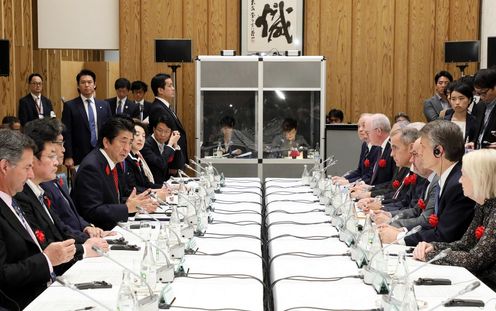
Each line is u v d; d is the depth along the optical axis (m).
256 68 8.54
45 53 10.94
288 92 8.55
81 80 8.62
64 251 3.41
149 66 10.65
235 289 3.10
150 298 2.75
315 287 3.14
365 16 10.52
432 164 4.12
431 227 4.34
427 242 4.04
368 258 3.44
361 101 10.60
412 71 10.55
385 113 10.59
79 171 5.00
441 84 8.95
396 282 2.81
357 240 3.68
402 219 4.80
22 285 3.30
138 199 5.05
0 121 9.66
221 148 8.61
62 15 10.28
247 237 4.25
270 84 8.55
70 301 2.88
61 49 10.59
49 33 10.29
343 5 10.50
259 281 3.25
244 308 2.83
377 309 2.81
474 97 7.31
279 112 8.57
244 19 10.46
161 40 9.73
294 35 10.45
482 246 3.48
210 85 8.55
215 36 10.61
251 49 10.48
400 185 6.05
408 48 10.54
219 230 4.48
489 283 3.54
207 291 3.07
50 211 4.17
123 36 10.58
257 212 5.19
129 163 6.35
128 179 6.27
